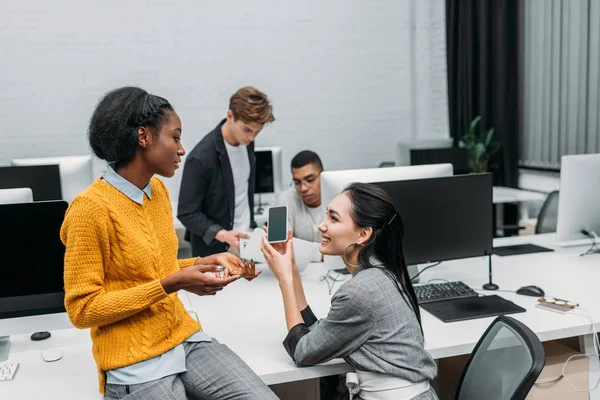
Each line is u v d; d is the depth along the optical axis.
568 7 4.27
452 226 2.19
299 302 1.73
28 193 1.97
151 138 1.35
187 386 1.44
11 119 4.79
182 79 5.09
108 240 1.33
